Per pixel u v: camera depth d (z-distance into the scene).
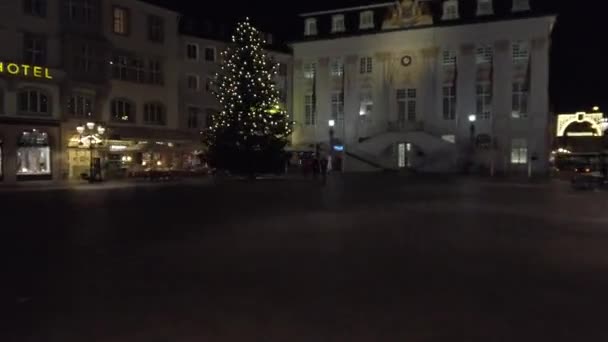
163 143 45.19
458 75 54.19
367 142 56.25
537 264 9.08
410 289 7.39
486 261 9.33
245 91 41.00
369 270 8.59
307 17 61.97
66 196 23.97
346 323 5.91
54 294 7.15
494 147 52.94
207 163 42.69
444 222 14.80
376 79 57.75
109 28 41.59
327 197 23.44
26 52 36.41
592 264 9.09
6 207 18.73
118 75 42.34
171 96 46.84
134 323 5.93
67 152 38.31
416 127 55.28
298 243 11.18
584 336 5.51
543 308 6.49
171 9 46.62
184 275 8.23
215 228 13.45
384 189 29.12
